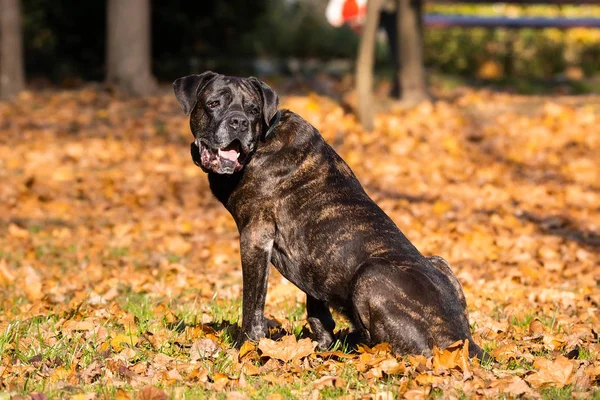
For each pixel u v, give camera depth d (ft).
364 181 54.90
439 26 88.38
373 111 66.74
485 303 32.55
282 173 24.71
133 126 66.85
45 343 25.73
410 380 21.35
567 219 47.26
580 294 34.12
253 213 24.85
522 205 50.52
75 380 22.15
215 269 39.52
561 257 41.24
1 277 36.47
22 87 77.25
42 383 21.75
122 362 23.43
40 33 89.35
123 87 77.36
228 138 23.86
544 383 21.49
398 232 24.76
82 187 53.72
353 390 21.63
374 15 64.75
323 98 75.61
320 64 106.52
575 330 28.17
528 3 85.40
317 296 25.13
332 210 24.56
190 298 33.88
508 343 25.80
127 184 54.34
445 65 94.02
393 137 64.54
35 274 36.63
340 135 64.13
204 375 22.40
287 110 25.82
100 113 69.92
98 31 88.74
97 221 48.06
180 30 88.69
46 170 56.65
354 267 23.89
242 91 24.43
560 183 55.26
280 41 112.98
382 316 22.86
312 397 20.80
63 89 80.18
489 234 44.01
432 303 22.82
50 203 50.31
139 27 77.25
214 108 24.45
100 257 41.45
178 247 42.83
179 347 25.53
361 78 65.82
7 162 57.72
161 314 30.35
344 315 24.90
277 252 25.22
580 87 83.25
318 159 25.14
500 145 62.69
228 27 90.99
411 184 54.65
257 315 24.97
